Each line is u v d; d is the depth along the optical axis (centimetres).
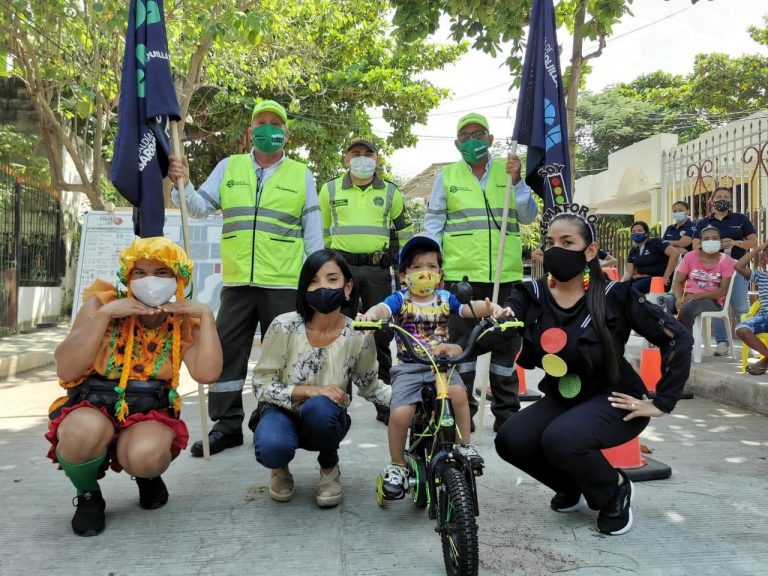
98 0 949
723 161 1048
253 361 884
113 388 314
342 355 349
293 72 1391
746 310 757
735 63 2398
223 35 897
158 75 409
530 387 697
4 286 1056
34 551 294
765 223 848
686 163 1066
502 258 462
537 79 468
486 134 492
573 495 341
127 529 319
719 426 536
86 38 1070
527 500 363
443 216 510
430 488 301
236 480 393
